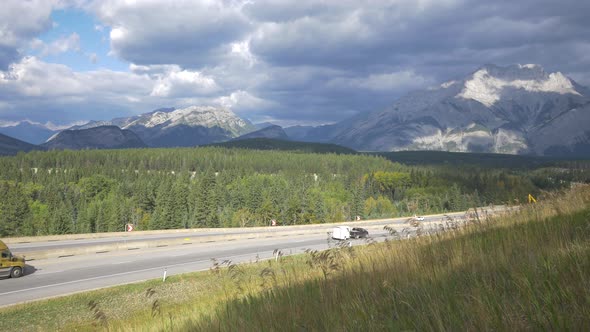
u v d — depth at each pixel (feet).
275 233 146.61
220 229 151.23
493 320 9.93
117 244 104.32
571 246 14.88
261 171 571.69
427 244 23.89
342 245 29.60
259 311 18.31
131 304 56.90
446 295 12.63
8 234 276.21
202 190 317.83
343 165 609.01
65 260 88.74
